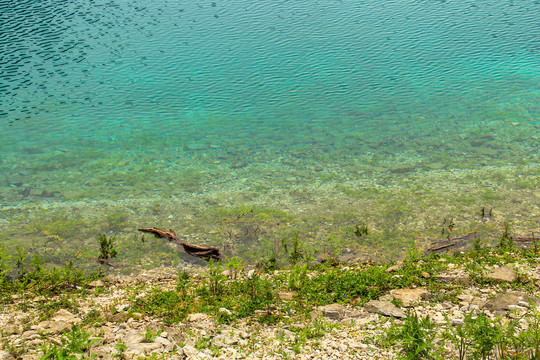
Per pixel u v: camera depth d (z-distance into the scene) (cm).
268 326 920
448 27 4172
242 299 1062
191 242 1522
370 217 1652
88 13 4834
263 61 3494
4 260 1382
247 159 2197
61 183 1967
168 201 1812
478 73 3150
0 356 728
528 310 875
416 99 2808
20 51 3647
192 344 809
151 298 1096
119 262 1406
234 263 1241
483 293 1035
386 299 1026
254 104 2814
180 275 1298
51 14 4725
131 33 4184
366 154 2203
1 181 1973
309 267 1358
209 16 4775
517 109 2617
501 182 1858
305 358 758
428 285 1110
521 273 1113
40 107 2770
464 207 1678
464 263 1248
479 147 2208
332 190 1875
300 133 2455
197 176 2034
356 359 749
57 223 1636
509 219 1577
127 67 3391
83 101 2869
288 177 2008
